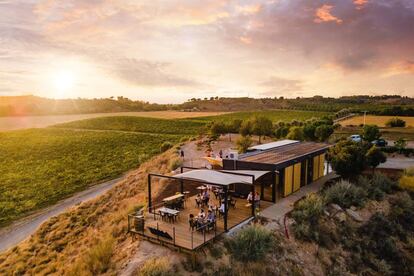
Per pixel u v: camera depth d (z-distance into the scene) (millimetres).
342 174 26719
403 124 71062
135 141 71750
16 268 18516
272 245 15141
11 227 28453
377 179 25516
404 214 21812
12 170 49875
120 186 32375
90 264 14805
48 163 54094
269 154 26281
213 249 14195
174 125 96125
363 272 16078
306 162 26156
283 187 22625
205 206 20062
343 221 19344
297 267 14633
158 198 24031
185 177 17859
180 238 14977
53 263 18016
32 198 36438
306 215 18359
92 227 23156
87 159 56406
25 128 102188
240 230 15750
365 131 45938
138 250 14758
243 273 13172
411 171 27156
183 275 12680
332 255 16391
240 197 22375
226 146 45531
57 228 24594
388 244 18547
